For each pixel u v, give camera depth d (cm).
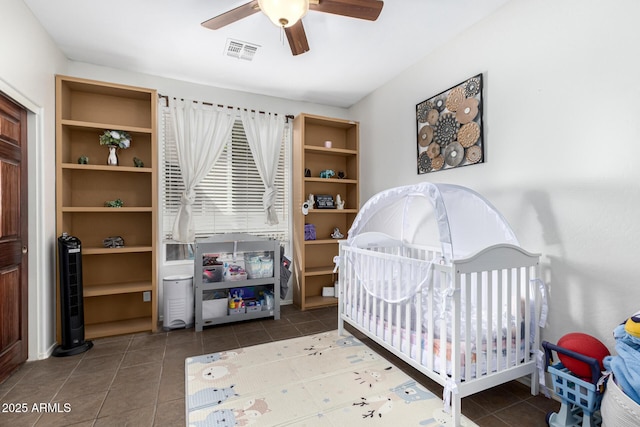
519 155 210
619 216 162
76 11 223
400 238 305
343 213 421
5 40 191
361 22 237
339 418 168
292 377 210
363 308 250
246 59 293
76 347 248
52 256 255
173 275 324
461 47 252
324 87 358
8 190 209
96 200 303
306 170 379
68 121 265
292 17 172
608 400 128
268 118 369
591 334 173
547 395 188
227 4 217
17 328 220
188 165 325
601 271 169
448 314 170
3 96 201
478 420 167
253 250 319
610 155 165
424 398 187
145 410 175
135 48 273
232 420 166
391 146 338
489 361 172
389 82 340
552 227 191
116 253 310
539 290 190
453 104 257
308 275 369
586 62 175
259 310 324
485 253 169
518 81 210
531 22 202
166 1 213
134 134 310
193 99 343
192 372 216
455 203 220
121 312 313
